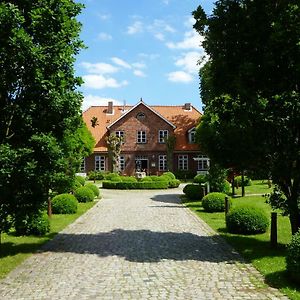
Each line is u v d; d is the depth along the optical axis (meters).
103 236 15.12
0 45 10.53
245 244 13.23
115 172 54.03
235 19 11.93
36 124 11.74
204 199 22.75
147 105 56.41
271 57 11.36
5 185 10.74
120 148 55.50
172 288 8.49
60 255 11.79
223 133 12.46
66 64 11.71
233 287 8.55
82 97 12.16
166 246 13.10
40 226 15.34
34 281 9.07
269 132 11.93
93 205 26.72
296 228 12.04
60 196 22.25
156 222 18.78
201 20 12.50
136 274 9.64
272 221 12.55
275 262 10.58
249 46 11.89
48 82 11.12
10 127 11.69
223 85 12.52
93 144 48.12
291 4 11.14
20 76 11.12
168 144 55.34
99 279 9.21
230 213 15.65
